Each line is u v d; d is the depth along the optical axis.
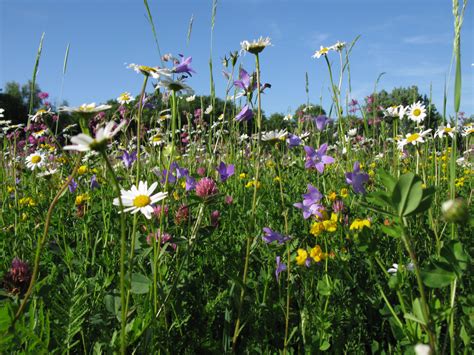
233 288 0.47
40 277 0.55
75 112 0.34
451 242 0.27
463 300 0.34
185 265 0.54
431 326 0.29
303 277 0.48
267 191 0.89
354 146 1.29
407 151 1.08
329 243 0.53
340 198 0.60
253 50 0.44
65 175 0.90
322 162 0.62
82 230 0.67
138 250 0.53
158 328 0.41
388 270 0.49
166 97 0.89
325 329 0.42
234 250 0.62
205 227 0.45
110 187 0.87
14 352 0.33
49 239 0.67
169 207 0.65
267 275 0.50
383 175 0.26
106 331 0.39
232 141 1.27
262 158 1.25
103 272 0.54
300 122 1.22
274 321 0.47
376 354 0.44
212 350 0.44
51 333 0.37
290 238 0.47
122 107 0.94
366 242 0.34
